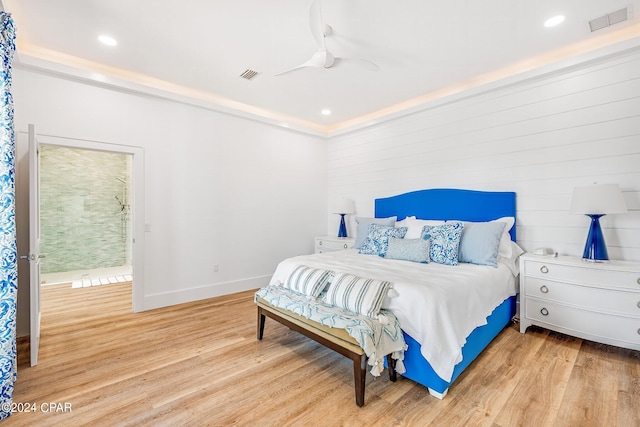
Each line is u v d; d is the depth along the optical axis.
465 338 2.02
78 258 5.56
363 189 4.87
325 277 2.41
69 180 5.47
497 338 2.68
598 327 2.39
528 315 2.77
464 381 2.00
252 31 2.47
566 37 2.58
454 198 3.62
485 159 3.42
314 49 2.76
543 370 2.12
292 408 1.75
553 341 2.62
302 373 2.13
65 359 2.31
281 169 4.83
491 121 3.37
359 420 1.64
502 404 1.76
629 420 1.61
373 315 1.94
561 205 2.90
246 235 4.41
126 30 2.46
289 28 2.43
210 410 1.72
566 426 1.57
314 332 2.10
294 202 5.01
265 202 4.62
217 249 4.10
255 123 4.49
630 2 2.14
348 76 3.30
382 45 2.69
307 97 3.92
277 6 2.16
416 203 4.01
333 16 2.28
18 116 2.75
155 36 2.54
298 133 5.05
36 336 2.24
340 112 4.52
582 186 2.57
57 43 2.65
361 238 4.03
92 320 3.16
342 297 2.12
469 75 3.28
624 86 2.57
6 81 1.85
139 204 3.45
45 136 2.87
